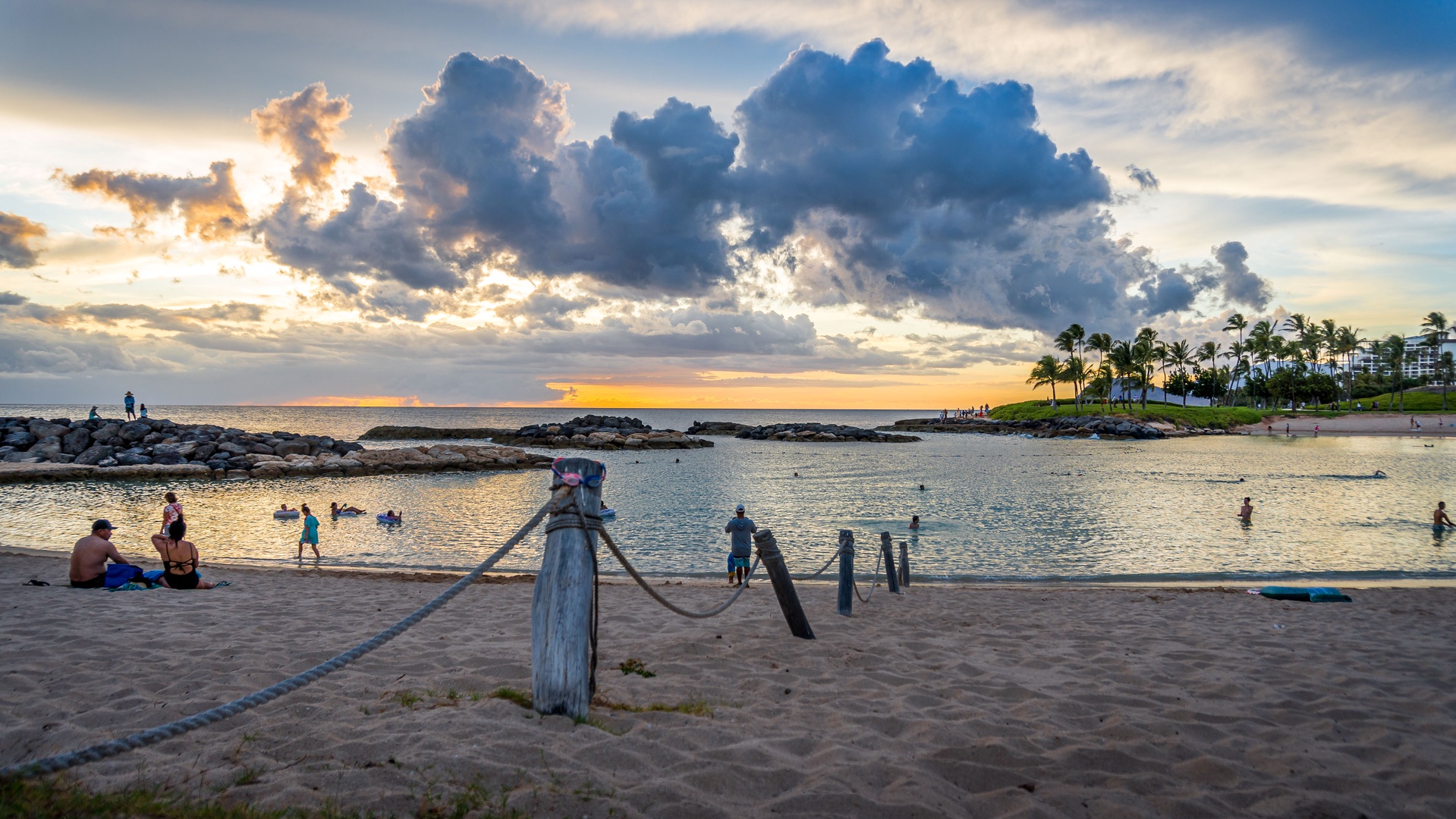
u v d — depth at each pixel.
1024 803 3.80
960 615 10.14
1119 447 75.50
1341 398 139.12
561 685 4.45
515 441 82.19
